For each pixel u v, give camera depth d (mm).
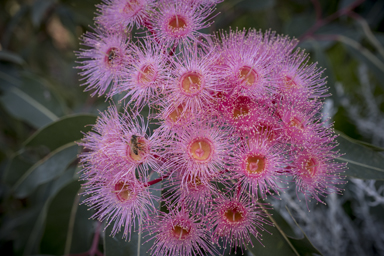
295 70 471
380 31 670
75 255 546
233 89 447
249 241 450
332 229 531
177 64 448
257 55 462
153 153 442
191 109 443
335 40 612
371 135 612
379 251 552
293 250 464
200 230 444
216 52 458
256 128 441
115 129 451
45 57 835
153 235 461
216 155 441
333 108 568
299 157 448
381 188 531
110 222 450
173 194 444
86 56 487
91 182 452
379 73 588
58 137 531
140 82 453
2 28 810
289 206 526
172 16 465
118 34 474
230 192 444
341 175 492
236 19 698
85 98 757
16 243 599
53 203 543
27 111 598
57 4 665
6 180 555
